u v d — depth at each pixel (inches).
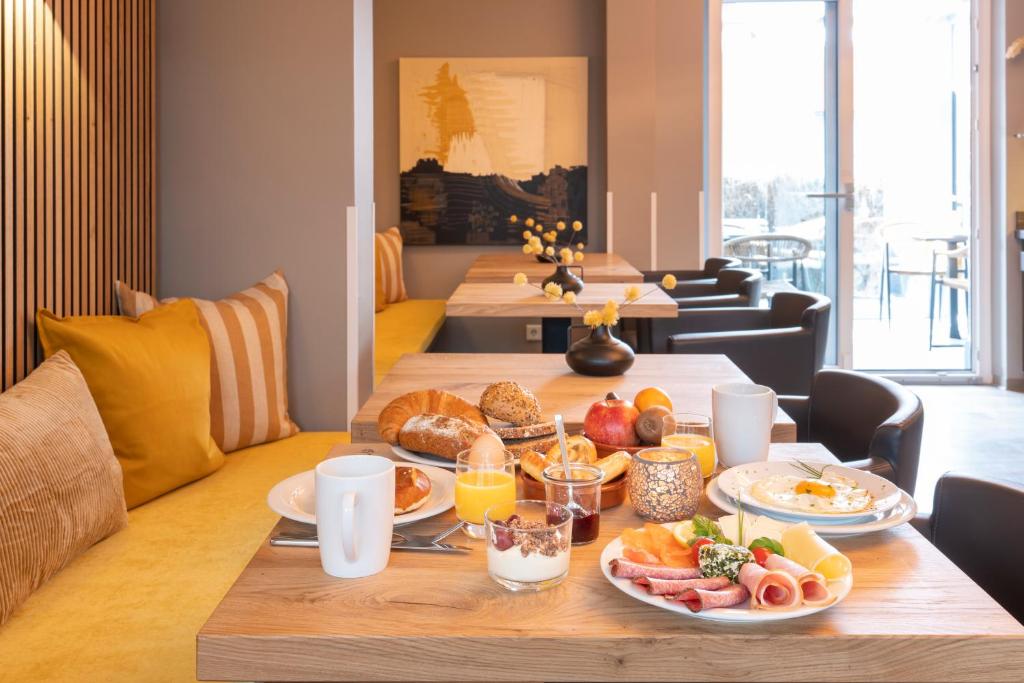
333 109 132.6
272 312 127.5
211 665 45.9
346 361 134.8
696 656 45.4
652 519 59.9
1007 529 67.2
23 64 98.1
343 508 50.3
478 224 273.7
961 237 279.6
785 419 85.1
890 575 52.0
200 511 98.4
